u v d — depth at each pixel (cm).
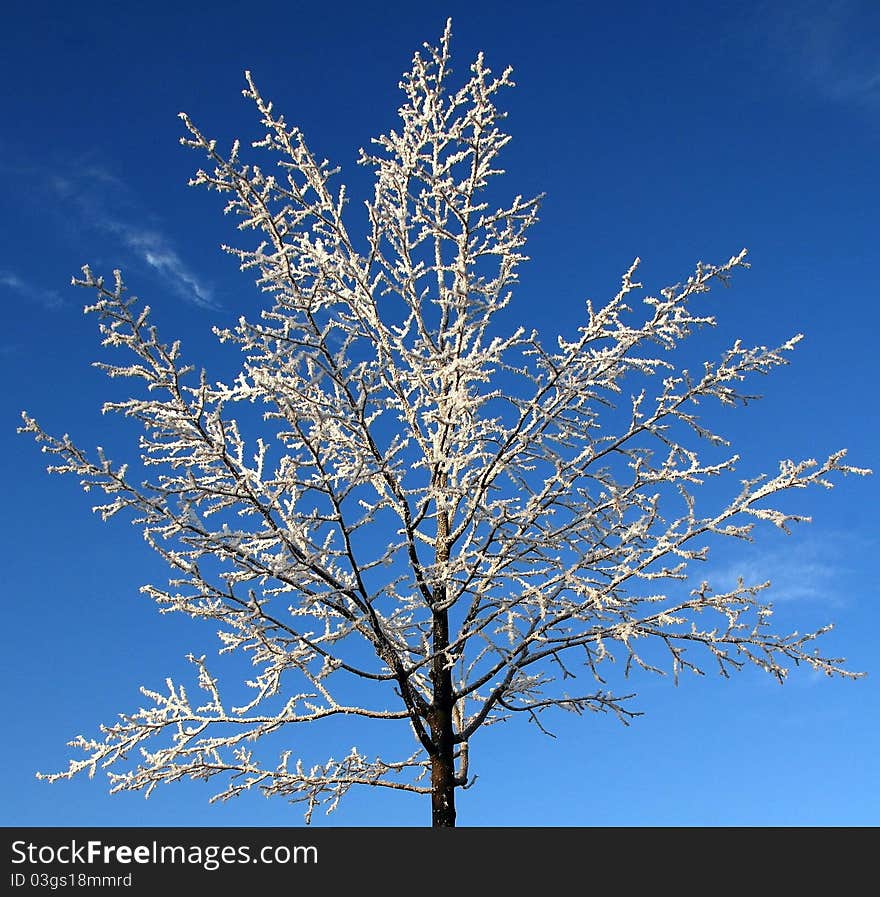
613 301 602
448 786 643
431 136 728
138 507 547
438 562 688
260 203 584
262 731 596
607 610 623
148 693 598
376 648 627
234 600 580
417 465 667
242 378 609
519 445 653
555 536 651
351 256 677
